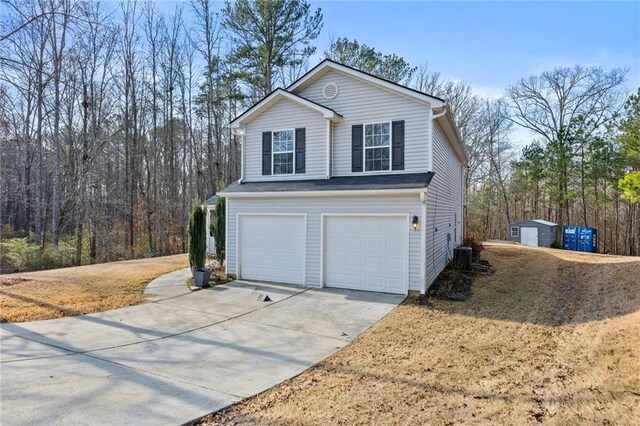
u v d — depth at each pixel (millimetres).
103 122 23484
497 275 12336
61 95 21141
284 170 12305
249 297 9711
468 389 4531
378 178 10828
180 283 11531
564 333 6723
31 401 4109
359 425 3721
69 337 6484
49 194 23422
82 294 9859
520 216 36844
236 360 5562
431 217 10531
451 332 6906
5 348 5852
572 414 3822
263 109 12578
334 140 11773
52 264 18938
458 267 12719
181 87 27203
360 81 11477
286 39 22688
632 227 29625
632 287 9625
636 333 5980
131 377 4852
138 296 9781
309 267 11000
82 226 22375
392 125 11031
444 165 13141
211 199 19562
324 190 10516
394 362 5477
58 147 21062
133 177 24891
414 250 9734
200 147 28656
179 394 4387
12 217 30031
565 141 27719
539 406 4039
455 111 33656
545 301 9156
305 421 3809
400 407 4090
